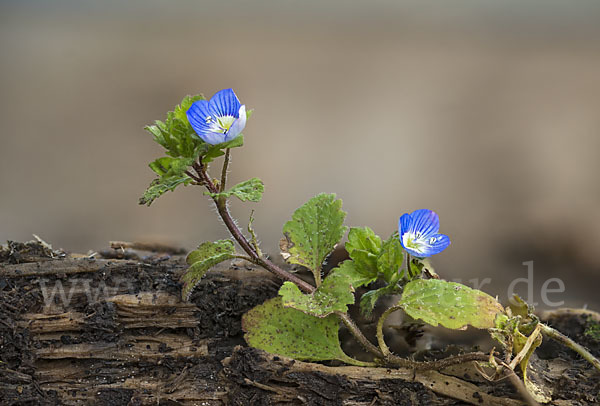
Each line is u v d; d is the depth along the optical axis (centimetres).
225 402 28
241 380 28
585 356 28
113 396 28
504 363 28
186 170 28
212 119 28
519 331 28
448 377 28
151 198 28
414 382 28
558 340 28
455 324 28
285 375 28
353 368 28
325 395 28
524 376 28
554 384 28
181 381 28
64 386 28
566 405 28
